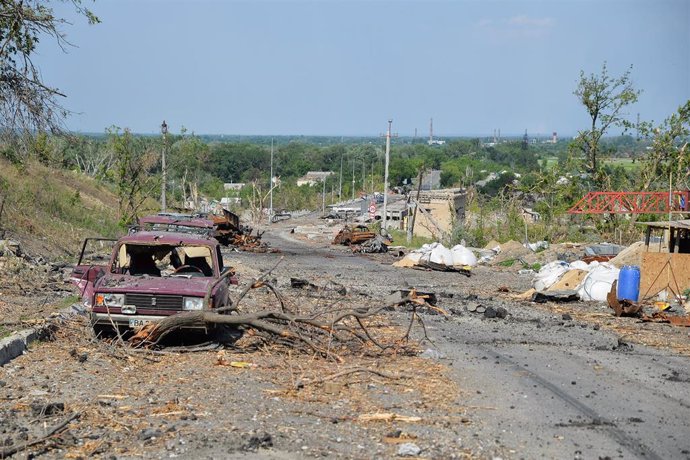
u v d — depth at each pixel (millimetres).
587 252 38000
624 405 10102
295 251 49125
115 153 44219
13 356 11508
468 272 32844
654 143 57500
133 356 11758
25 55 20141
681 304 22609
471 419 9156
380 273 32531
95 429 8320
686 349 14859
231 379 10680
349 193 171375
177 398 9602
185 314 12031
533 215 69812
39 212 35375
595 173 59500
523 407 9805
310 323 12234
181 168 67375
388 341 14086
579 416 9461
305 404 9562
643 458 7906
